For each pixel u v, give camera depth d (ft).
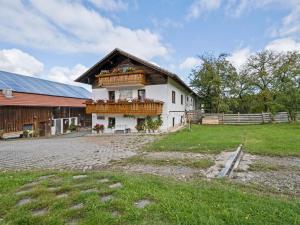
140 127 62.34
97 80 71.31
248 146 31.68
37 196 14.10
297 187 16.16
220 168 21.21
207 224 10.08
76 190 14.62
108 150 33.63
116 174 18.58
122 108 61.67
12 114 71.72
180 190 14.48
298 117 71.10
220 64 92.99
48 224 10.63
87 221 10.61
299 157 25.48
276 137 40.96
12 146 42.16
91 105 66.85
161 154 28.63
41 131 83.92
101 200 12.93
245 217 10.74
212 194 13.73
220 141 36.73
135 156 27.78
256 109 95.76
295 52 84.48
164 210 11.39
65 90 118.21
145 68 64.69
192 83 98.22
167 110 61.98
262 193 14.84
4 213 12.14
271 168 20.95
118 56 68.08
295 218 10.65
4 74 90.48
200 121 85.61
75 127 100.42
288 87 70.69
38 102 83.82
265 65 90.12
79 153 31.63
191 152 29.14
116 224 10.27
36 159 28.12
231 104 94.02
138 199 13.01
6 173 20.98
